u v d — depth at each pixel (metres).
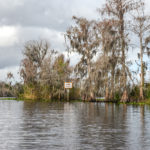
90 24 47.88
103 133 12.21
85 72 47.56
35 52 59.12
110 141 10.39
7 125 14.82
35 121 16.67
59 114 21.59
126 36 43.09
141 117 19.33
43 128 13.71
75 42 47.53
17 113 22.48
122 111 24.86
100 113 22.66
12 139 10.76
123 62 41.94
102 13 44.59
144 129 13.45
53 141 10.38
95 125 14.93
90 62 47.09
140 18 42.84
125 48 42.84
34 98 54.81
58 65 52.09
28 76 56.47
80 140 10.57
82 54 47.69
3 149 9.06
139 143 10.05
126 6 43.41
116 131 12.78
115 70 42.06
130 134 11.98
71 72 50.09
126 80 41.62
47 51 57.38
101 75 42.34
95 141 10.39
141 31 42.91
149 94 41.56
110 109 27.55
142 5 42.88
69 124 15.28
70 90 51.16
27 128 13.70
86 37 47.72
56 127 14.09
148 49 42.59
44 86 52.31
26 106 32.72
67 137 11.19
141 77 42.38
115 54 42.50
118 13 44.25
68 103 40.78
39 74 55.34
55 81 51.31
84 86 46.06
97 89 43.41
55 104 37.72
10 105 34.84
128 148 9.26
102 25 44.38
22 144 9.84
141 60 42.66
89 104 38.03
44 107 30.69
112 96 42.84
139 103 39.41
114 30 42.78
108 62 41.44
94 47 46.84
